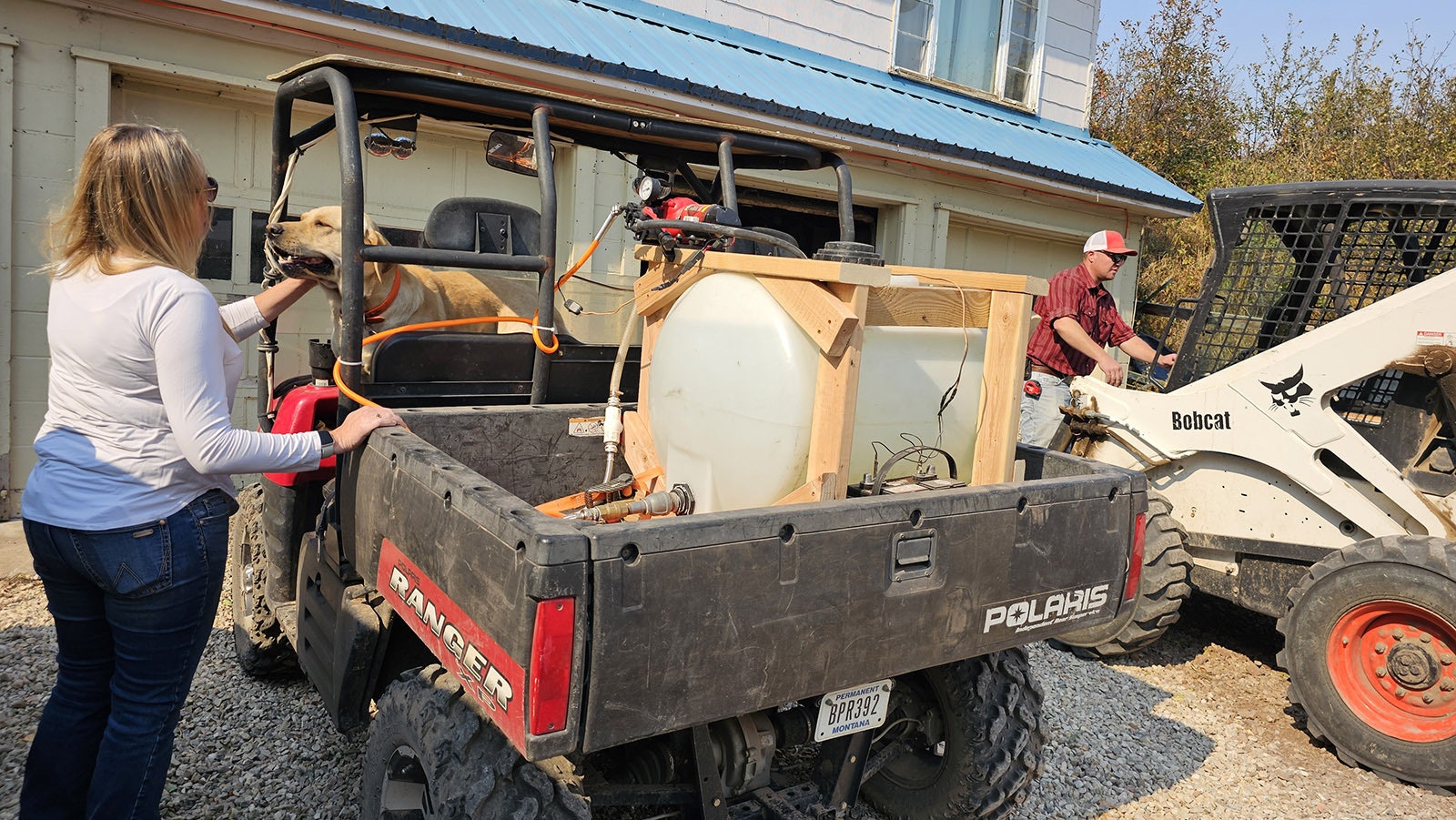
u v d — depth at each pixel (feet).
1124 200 29.91
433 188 19.70
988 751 8.25
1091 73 34.58
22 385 15.65
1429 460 13.69
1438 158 47.75
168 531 6.50
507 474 9.27
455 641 5.76
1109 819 9.98
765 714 7.38
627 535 5.09
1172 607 13.85
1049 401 15.92
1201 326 15.03
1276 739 12.47
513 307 12.78
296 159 10.25
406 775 6.85
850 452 7.24
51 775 6.94
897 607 6.31
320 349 9.76
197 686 11.39
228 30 16.31
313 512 10.07
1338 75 57.72
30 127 15.15
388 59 17.76
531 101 8.85
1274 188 14.03
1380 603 11.62
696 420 8.11
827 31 27.27
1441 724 11.14
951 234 29.27
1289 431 13.34
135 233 6.47
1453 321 12.05
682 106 20.72
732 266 7.85
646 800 6.78
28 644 12.17
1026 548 7.04
